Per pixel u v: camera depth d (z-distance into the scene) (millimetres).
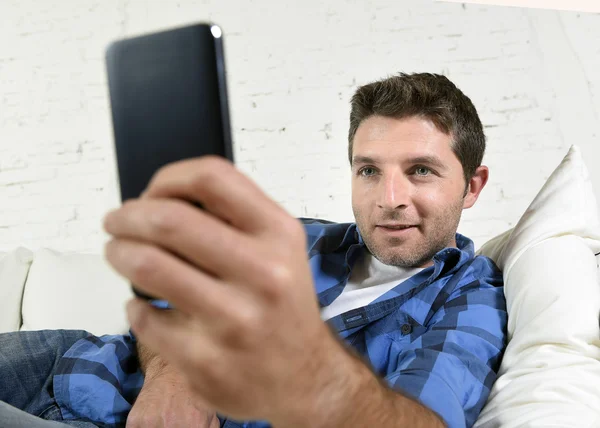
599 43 2592
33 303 1502
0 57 2709
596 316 920
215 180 267
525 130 2537
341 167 2572
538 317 935
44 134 2654
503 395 862
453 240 1132
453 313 1008
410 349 945
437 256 1059
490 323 999
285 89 2619
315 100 2607
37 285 1531
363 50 2623
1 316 1495
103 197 2609
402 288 1061
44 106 2674
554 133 2531
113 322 1453
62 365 1090
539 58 2584
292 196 2557
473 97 2568
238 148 2592
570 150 1218
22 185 2629
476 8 2621
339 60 2623
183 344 284
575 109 2547
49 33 2715
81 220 2600
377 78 2604
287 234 271
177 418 905
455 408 777
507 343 994
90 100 2670
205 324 271
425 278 1073
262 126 2604
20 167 2641
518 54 2588
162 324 294
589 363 861
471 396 867
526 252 1068
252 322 267
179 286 259
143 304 311
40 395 1070
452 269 1082
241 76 2633
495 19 2611
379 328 1040
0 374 1059
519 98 2561
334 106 2600
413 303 1046
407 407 520
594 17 2613
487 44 2598
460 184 1091
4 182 2635
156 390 959
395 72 2600
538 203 1164
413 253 1062
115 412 1020
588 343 894
